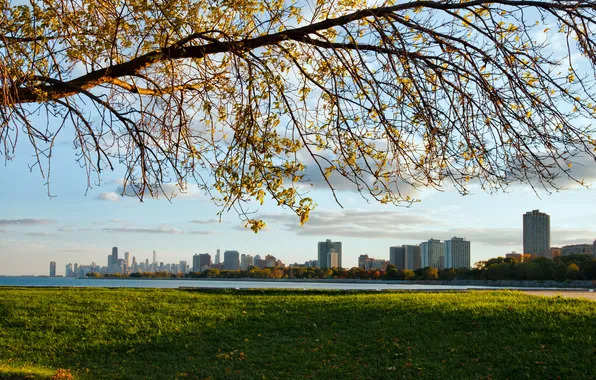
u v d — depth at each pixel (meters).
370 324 13.05
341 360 10.61
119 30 5.67
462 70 4.36
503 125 4.26
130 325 14.27
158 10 5.15
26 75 5.13
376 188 4.53
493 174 4.31
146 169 5.35
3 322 14.80
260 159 5.03
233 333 13.31
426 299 15.99
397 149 4.49
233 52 4.98
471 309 13.45
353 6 5.02
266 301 17.30
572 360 9.45
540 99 4.27
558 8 4.08
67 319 14.95
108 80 5.43
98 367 11.21
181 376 10.25
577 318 11.91
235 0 5.29
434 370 9.62
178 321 14.62
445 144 4.29
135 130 5.45
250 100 4.99
